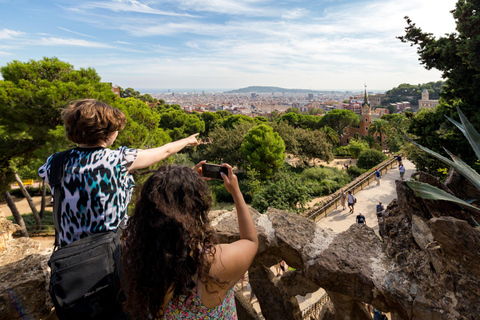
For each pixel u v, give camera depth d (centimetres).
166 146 142
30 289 215
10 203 1541
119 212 126
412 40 1311
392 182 2597
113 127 131
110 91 1320
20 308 210
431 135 1369
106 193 120
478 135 232
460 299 162
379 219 246
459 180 249
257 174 3234
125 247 104
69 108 127
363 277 193
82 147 129
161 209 97
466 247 152
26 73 1191
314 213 1948
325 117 7831
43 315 222
